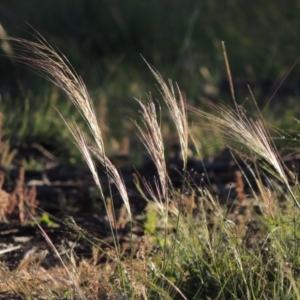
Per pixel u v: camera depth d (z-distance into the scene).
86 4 22.95
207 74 18.67
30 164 11.59
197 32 22.34
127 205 5.88
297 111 15.12
